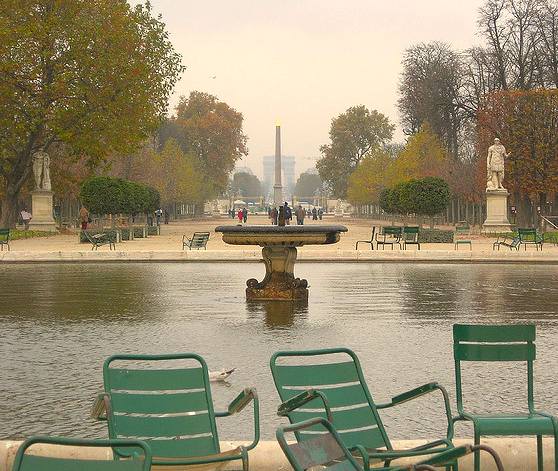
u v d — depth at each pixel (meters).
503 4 76.62
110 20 56.69
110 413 6.08
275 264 21.22
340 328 16.39
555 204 75.00
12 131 55.97
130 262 34.62
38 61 55.22
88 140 56.19
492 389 10.95
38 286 24.69
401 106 96.31
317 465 4.69
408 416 9.62
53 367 12.45
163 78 60.53
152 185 92.88
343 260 34.75
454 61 89.44
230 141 145.75
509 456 7.48
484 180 69.69
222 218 143.25
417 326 16.64
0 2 53.94
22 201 84.00
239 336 15.43
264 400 10.34
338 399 6.70
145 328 16.45
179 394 6.44
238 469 7.15
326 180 159.75
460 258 34.75
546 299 21.25
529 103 65.56
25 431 8.94
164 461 5.85
